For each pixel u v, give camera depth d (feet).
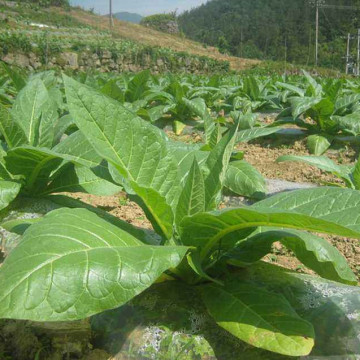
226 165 7.09
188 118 29.63
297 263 10.46
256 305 6.27
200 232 6.71
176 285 7.24
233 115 25.00
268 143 23.68
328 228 5.45
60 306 4.94
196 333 6.57
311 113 22.84
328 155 21.44
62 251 5.34
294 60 204.54
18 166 9.66
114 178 7.73
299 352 5.58
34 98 11.02
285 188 15.88
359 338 6.46
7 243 8.84
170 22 260.01
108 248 5.67
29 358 7.33
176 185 7.28
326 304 6.93
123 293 5.26
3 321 7.78
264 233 7.17
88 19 193.88
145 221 12.47
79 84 6.77
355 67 176.04
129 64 106.93
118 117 6.92
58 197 10.21
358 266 10.65
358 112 22.54
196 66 123.85
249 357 6.27
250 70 128.26
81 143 9.92
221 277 7.32
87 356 7.00
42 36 109.09
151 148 7.11
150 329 6.72
